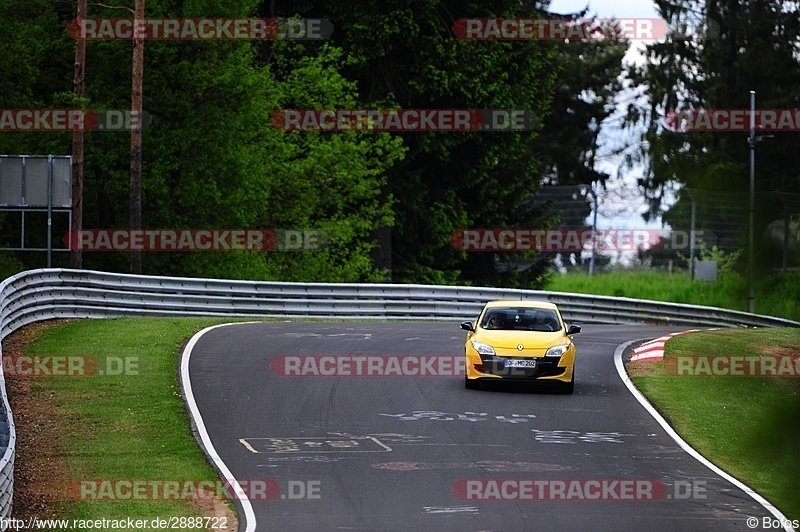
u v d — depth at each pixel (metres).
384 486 40.72
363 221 160.00
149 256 136.62
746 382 70.31
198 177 133.25
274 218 158.25
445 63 162.88
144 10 125.44
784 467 20.09
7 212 134.25
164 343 77.56
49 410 56.00
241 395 61.22
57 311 89.00
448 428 53.34
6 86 126.31
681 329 114.06
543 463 45.88
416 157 177.12
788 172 49.69
